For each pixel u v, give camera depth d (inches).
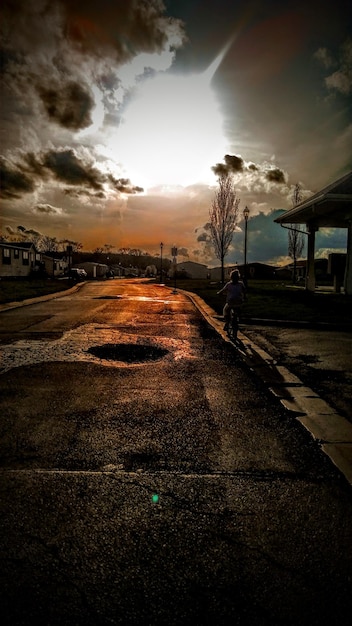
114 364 259.0
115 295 983.6
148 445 136.6
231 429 151.9
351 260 737.0
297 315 494.0
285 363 262.4
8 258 1780.3
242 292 363.3
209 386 210.2
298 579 78.2
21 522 93.6
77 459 125.4
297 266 2287.2
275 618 69.8
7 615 69.5
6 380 217.2
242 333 390.9
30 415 163.8
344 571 80.5
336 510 100.9
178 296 960.9
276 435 146.7
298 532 92.1
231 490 109.3
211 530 92.2
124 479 113.8
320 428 153.9
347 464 124.7
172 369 247.3
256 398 190.2
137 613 70.3
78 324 449.4
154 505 101.5
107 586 75.7
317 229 937.5
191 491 108.4
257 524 94.8
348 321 442.3
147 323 466.0
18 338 353.4
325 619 69.9
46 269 2332.7
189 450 133.3
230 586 76.2
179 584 76.4
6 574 78.2
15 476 114.3
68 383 212.7
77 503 101.5
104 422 157.0
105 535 89.7
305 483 113.6
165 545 86.9
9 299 724.0
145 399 187.2
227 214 1593.3
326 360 271.3
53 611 70.4
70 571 79.2
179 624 68.4
